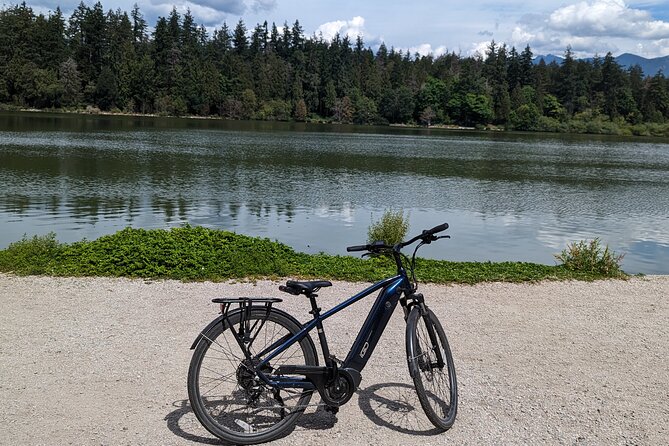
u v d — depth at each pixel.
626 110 148.88
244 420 3.94
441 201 23.36
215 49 140.62
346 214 19.17
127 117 109.25
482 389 4.73
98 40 119.56
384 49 179.25
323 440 3.85
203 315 6.32
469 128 143.38
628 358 5.59
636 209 23.19
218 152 43.41
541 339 6.05
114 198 20.56
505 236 16.56
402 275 4.15
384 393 4.56
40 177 25.22
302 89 136.75
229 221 17.22
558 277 9.10
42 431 3.80
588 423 4.21
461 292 7.89
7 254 8.70
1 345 5.30
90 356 5.09
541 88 154.00
